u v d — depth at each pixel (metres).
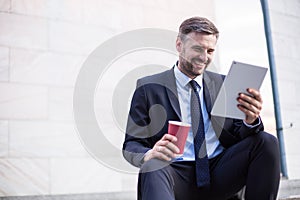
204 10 3.27
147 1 2.98
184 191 1.70
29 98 2.46
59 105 2.49
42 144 2.44
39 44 2.52
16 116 2.42
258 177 1.67
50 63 2.53
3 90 2.41
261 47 3.47
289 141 3.47
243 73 1.65
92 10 2.72
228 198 1.79
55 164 2.45
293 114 3.55
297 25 3.75
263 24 3.51
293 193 3.13
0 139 2.37
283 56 3.61
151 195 1.47
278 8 3.68
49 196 2.37
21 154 2.40
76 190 2.48
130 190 2.61
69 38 2.60
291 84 3.61
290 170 3.41
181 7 3.15
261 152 1.67
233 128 1.85
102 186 2.53
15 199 2.30
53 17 2.60
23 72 2.47
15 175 2.37
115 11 2.81
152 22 2.97
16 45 2.47
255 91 1.68
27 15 2.53
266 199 1.66
